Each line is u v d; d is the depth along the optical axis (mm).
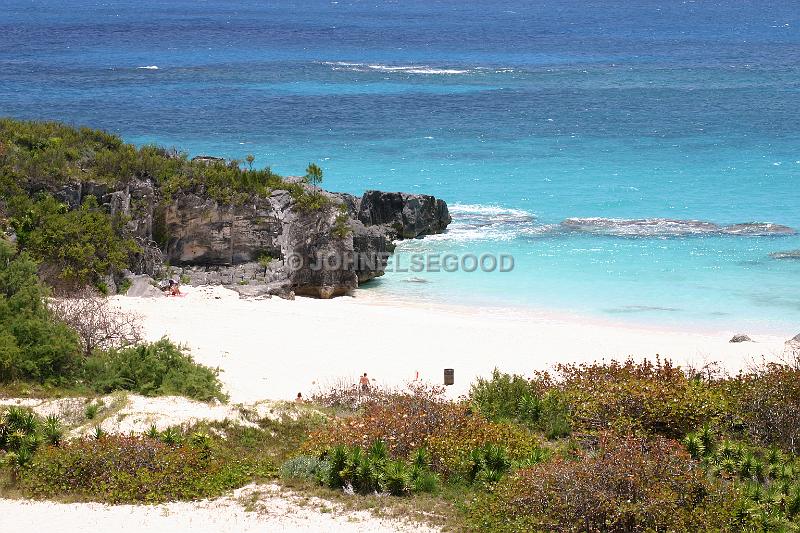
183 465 30234
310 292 61562
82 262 55125
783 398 35875
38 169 57844
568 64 174125
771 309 57656
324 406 38719
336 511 28125
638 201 82938
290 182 65688
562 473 28109
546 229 74938
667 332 53531
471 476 30922
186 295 56719
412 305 58938
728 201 82875
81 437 31891
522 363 46562
